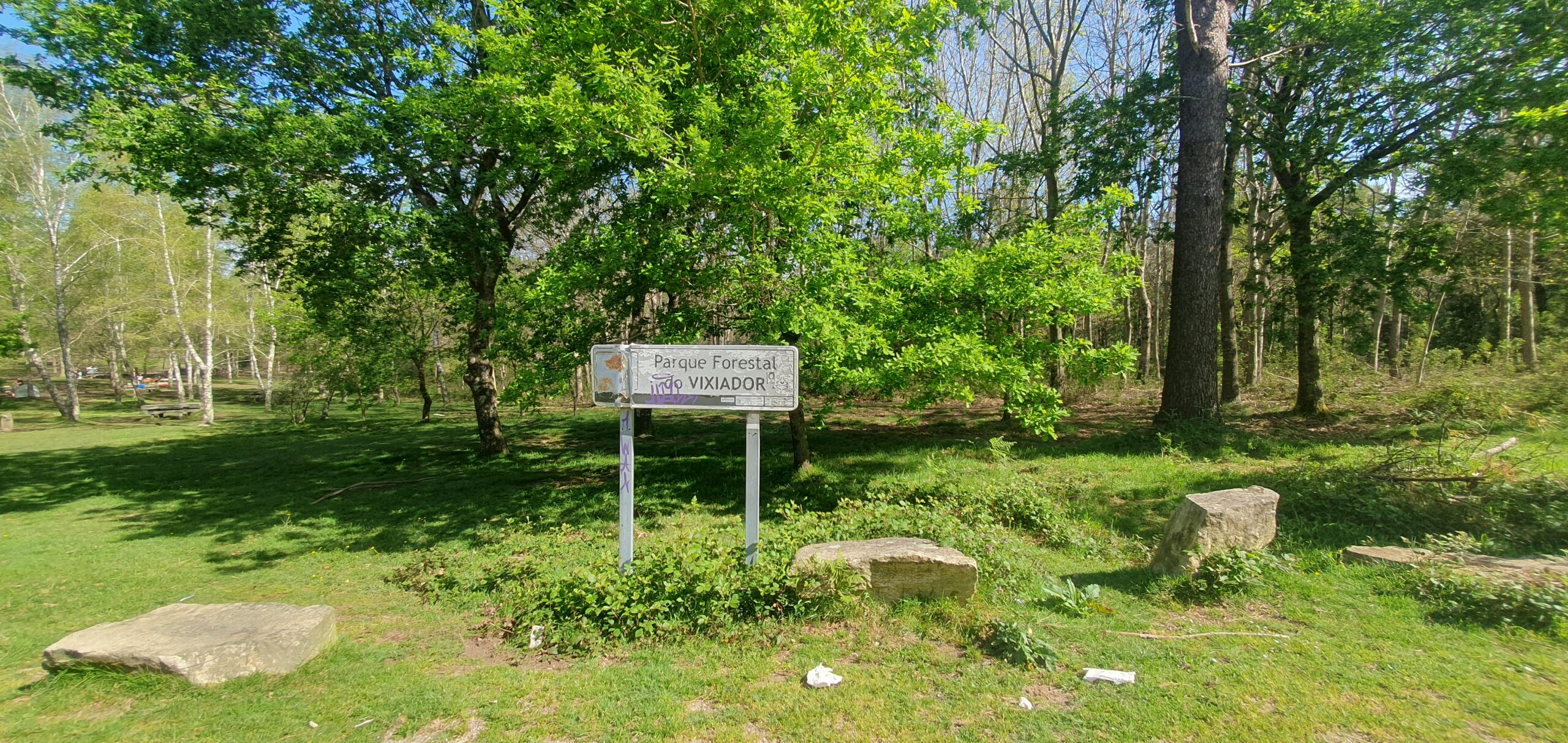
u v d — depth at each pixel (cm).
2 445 1914
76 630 537
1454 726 307
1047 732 314
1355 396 1670
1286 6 1312
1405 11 1188
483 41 854
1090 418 1557
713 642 425
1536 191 1139
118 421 2725
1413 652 383
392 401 3366
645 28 845
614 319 905
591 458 1332
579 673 399
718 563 477
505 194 1289
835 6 714
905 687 361
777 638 421
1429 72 1240
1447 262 1340
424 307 2167
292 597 609
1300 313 1460
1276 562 491
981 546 538
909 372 756
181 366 3878
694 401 495
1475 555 518
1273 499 534
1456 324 2666
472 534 834
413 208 1098
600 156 888
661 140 734
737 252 796
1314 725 311
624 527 495
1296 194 1405
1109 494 834
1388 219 1380
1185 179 1191
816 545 491
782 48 750
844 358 751
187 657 392
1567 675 352
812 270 783
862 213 923
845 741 313
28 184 2594
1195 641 407
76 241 2695
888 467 1083
